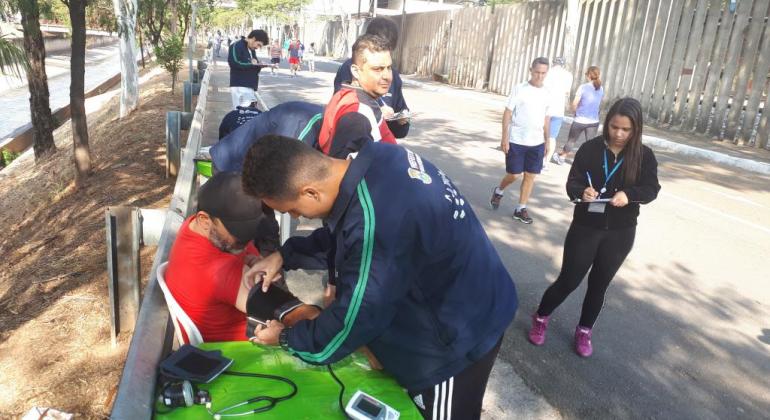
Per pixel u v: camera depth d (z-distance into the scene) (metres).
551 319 4.23
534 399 3.30
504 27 21.62
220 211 2.17
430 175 1.75
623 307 4.50
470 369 1.93
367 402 1.77
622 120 3.20
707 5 13.48
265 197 1.70
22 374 3.39
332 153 2.91
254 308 2.12
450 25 25.98
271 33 66.69
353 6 44.34
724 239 6.22
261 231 2.85
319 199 1.69
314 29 53.06
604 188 3.35
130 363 1.82
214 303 2.25
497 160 9.38
